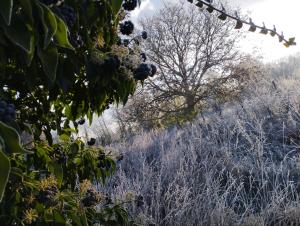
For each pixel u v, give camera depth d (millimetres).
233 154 7699
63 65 1608
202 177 6508
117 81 1772
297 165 6695
